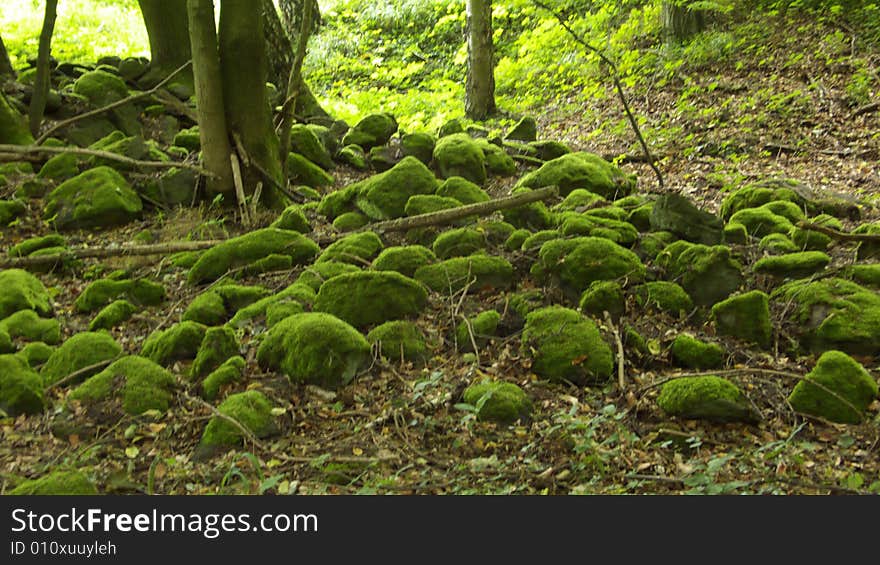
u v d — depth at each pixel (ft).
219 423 16.12
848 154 37.27
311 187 32.65
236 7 27.81
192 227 26.89
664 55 52.34
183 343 18.94
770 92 44.91
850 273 20.74
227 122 28.35
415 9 71.31
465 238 23.13
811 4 54.54
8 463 15.74
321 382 17.48
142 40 58.85
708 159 37.91
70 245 26.02
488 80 52.60
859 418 16.17
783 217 25.22
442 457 15.53
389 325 19.07
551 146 35.14
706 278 20.48
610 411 15.20
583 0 63.93
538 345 18.31
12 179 29.66
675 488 14.30
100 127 33.40
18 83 35.81
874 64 45.78
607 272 20.63
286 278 22.67
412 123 52.24
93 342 19.08
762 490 13.82
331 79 63.77
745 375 17.76
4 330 20.06
